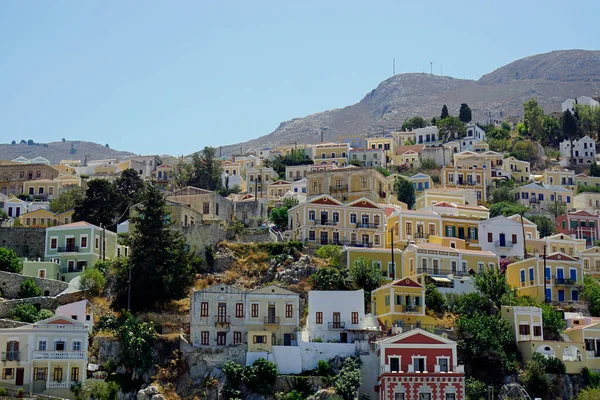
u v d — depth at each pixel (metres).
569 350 132.88
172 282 139.88
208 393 119.50
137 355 122.44
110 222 184.50
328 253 160.88
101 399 116.69
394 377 117.50
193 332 126.56
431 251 155.75
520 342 132.75
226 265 154.00
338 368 122.81
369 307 141.25
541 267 155.88
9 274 144.38
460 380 118.44
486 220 177.38
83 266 158.75
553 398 124.62
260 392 117.75
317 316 130.50
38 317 132.62
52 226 178.75
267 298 129.62
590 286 157.62
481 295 144.88
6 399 110.81
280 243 159.25
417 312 134.62
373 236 177.25
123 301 139.75
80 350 120.94
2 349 118.81
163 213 145.00
